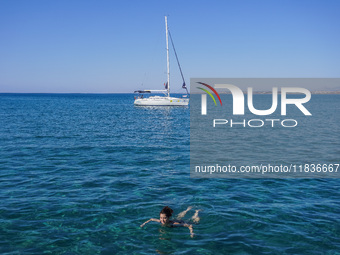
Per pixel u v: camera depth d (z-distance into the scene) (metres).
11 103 86.88
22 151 15.29
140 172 11.33
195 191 9.02
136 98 69.94
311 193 8.89
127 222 6.65
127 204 7.80
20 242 5.66
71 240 5.77
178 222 6.61
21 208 7.40
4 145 16.98
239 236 5.98
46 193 8.65
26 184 9.55
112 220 6.75
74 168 11.83
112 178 10.41
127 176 10.71
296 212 7.30
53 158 13.71
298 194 8.79
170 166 12.44
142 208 7.52
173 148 16.92
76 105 81.81
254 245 5.61
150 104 66.38
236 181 10.23
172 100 65.25
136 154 15.00
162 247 5.53
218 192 8.94
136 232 6.16
